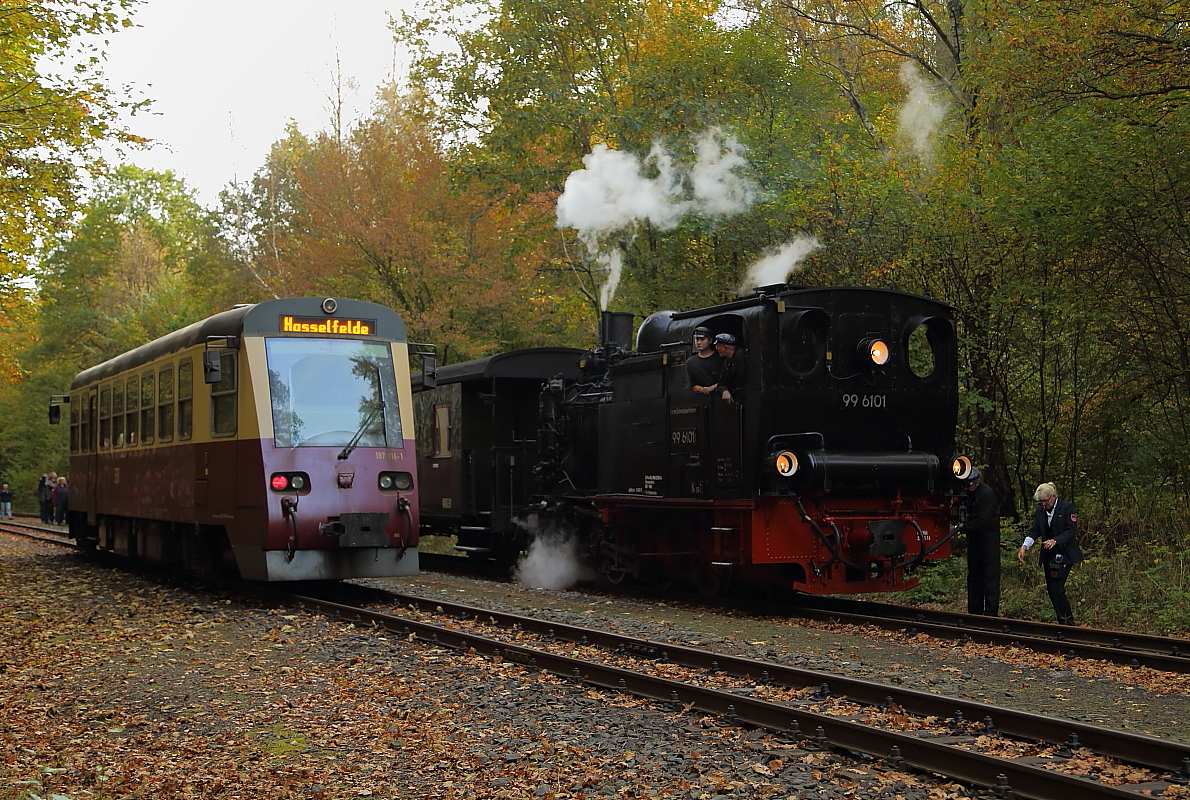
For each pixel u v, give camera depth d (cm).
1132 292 1430
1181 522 1395
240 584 1493
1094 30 1335
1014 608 1336
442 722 722
